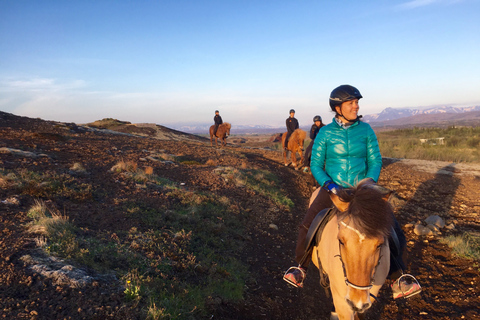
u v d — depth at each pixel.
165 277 4.31
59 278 3.63
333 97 3.39
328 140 3.47
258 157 16.81
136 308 3.47
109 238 4.96
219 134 23.55
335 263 2.78
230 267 5.21
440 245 6.83
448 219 8.57
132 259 4.50
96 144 13.01
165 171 10.14
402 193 10.94
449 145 22.92
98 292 3.58
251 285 5.00
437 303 4.81
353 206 2.36
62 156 9.63
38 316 3.07
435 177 12.80
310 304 4.81
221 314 4.04
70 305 3.30
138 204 6.59
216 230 6.30
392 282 3.22
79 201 6.19
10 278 3.52
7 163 7.57
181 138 29.33
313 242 3.35
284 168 14.45
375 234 2.23
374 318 4.53
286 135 15.02
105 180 7.74
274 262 5.89
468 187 11.40
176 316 3.55
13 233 4.47
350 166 3.37
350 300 2.35
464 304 4.74
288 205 9.16
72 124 20.23
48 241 4.41
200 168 11.27
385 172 13.73
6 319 2.96
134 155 11.74
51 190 6.31
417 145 22.69
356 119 3.40
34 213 5.16
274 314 4.39
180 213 6.55
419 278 5.56
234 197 8.66
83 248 4.43
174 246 5.20
